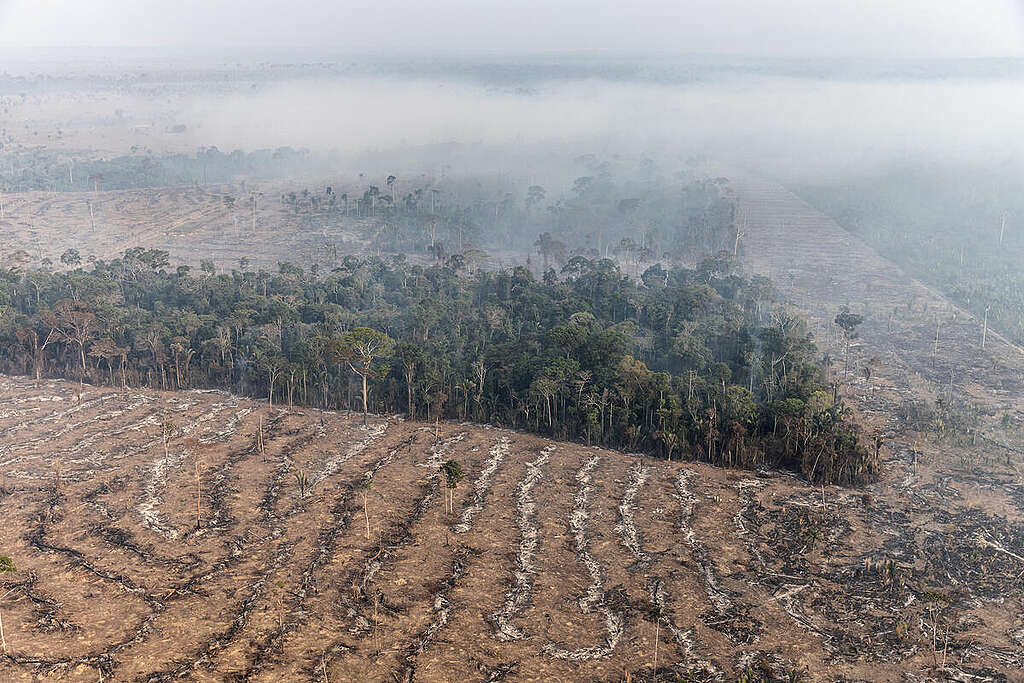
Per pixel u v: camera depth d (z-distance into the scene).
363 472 145.62
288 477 142.88
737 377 189.00
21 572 110.00
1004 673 92.38
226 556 114.94
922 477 147.12
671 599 107.12
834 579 112.94
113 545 117.50
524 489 139.62
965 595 108.62
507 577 111.25
